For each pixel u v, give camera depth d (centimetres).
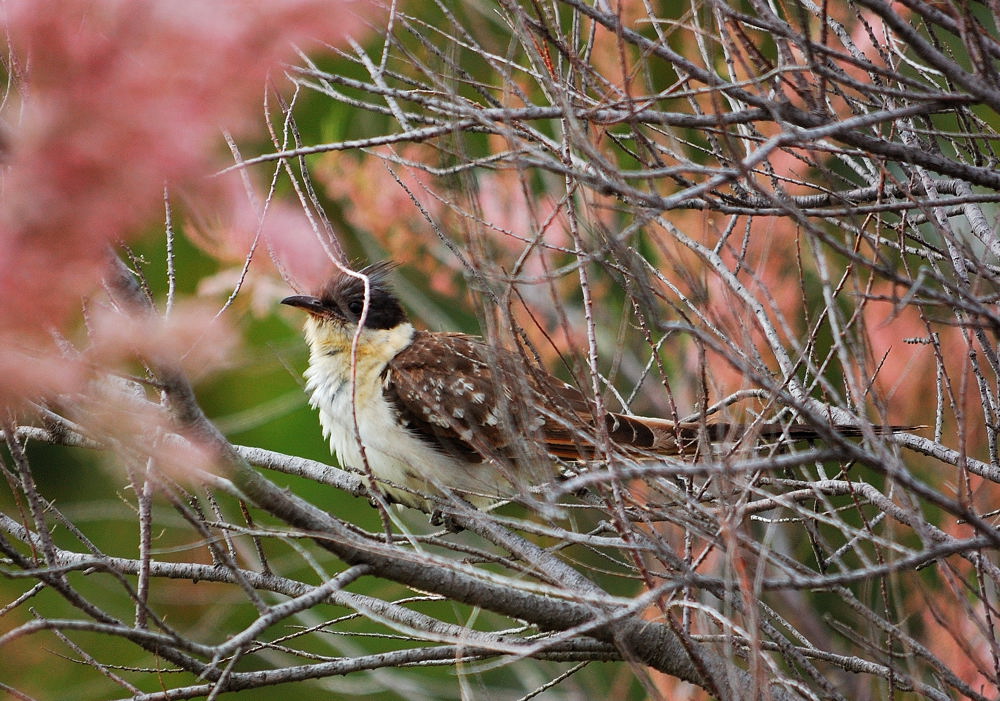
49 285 357
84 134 344
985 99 621
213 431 630
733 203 797
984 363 1080
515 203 1215
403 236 1506
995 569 773
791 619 966
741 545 662
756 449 714
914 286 581
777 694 791
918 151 677
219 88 359
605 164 605
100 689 1562
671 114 655
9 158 358
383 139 668
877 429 820
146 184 353
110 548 1636
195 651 640
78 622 611
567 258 1396
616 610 830
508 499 761
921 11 655
